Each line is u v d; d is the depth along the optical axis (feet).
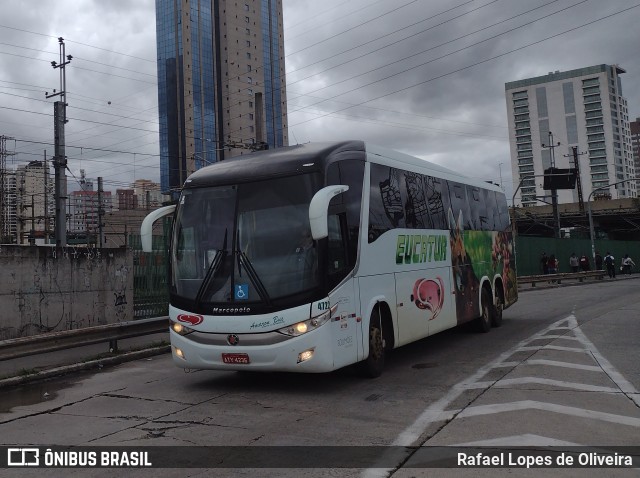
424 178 35.01
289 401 23.43
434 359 32.30
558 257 132.46
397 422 19.71
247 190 25.36
